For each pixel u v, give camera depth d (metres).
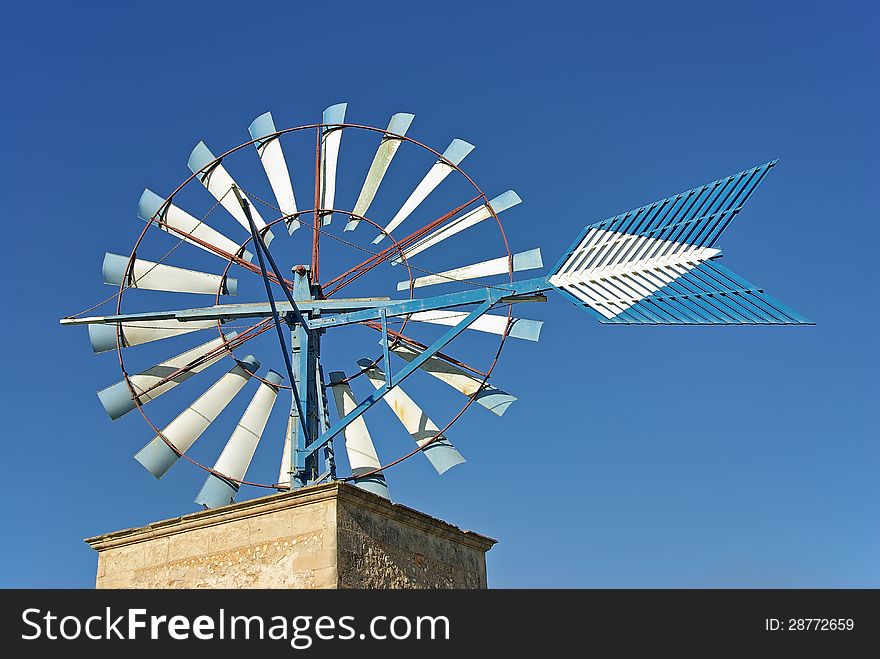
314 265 16.33
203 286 16.61
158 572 13.56
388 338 16.66
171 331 16.62
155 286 16.53
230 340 16.56
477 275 16.19
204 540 13.45
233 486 15.68
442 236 16.42
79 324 15.99
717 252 14.08
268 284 14.18
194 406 16.19
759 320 13.58
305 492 12.87
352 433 16.22
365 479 15.61
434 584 14.10
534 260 16.02
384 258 16.47
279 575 12.73
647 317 14.27
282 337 14.47
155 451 15.77
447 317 16.41
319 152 16.83
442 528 14.48
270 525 13.05
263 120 17.20
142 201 16.70
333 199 16.69
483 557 15.50
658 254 14.55
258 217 16.62
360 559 12.88
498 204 16.27
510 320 16.02
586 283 14.91
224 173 16.73
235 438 16.03
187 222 16.67
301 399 15.40
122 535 13.94
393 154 16.83
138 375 16.27
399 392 16.44
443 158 16.58
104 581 13.89
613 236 15.01
